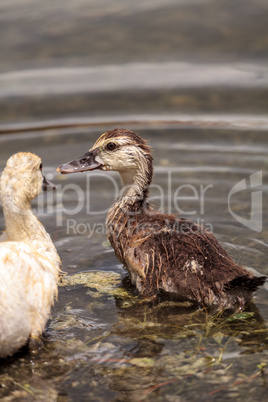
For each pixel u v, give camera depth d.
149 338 8.51
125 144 10.42
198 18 20.34
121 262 10.52
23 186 9.25
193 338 8.46
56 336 8.64
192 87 17.34
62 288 9.88
